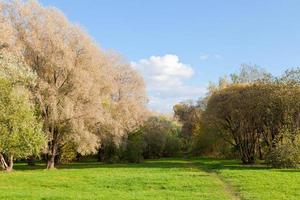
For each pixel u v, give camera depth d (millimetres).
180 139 135250
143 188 40250
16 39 65188
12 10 66188
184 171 59531
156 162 88812
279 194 36062
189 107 145000
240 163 77375
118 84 93125
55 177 49375
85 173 56031
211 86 106250
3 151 54125
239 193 37281
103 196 34531
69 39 68188
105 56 85562
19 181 46000
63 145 74000
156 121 116188
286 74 70938
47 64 65312
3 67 54812
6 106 52469
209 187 40531
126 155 89875
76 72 66188
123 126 85938
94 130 76125
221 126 78938
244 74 95625
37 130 55625
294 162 60562
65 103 64188
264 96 69312
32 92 62875
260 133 75438
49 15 66875
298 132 63812
